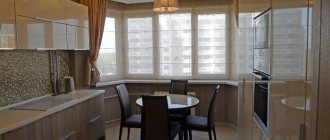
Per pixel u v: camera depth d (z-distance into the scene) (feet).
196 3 15.61
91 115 11.66
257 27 6.37
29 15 8.63
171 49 16.31
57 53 11.96
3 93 9.00
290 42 3.84
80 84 13.73
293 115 3.73
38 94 10.74
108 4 15.89
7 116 7.93
